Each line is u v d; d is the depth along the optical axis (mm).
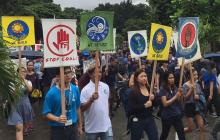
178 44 10352
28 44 11750
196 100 10953
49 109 7777
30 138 13062
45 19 7543
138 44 16062
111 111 16594
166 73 10211
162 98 10047
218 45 27188
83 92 8391
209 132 13062
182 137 10211
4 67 6703
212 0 25531
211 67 14836
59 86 7844
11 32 11609
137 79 9008
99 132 8461
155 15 33219
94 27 8258
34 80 15062
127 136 12961
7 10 49031
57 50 7637
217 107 15078
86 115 8484
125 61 21594
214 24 25734
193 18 10484
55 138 7848
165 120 10195
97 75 8242
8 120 10070
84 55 19328
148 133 9016
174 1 27344
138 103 8906
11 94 6914
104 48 8305
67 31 7691
